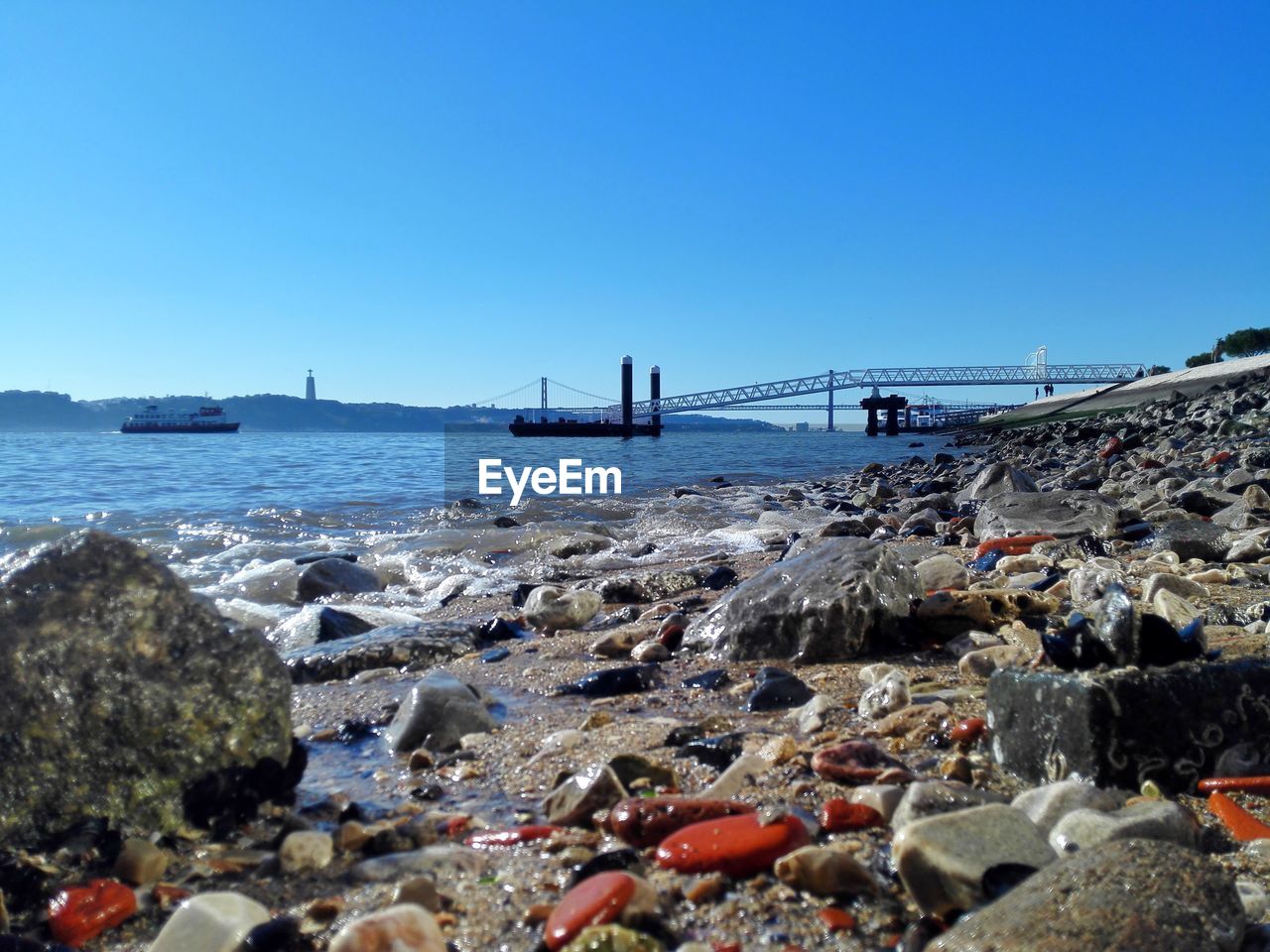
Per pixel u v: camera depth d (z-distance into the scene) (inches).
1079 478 693.9
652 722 146.6
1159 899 75.5
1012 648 173.2
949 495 553.9
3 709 106.2
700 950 80.0
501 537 436.5
